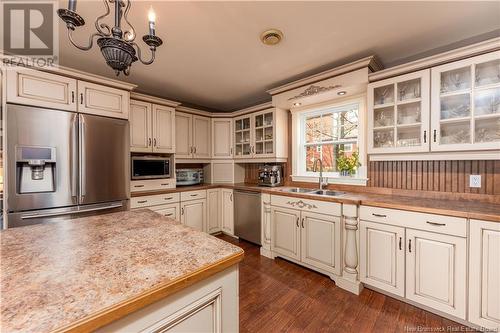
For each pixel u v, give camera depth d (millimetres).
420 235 1723
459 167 1993
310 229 2408
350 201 2070
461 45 2020
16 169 1879
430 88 1898
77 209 2172
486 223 1461
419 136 2043
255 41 2000
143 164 3012
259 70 2631
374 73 2164
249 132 3727
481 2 1522
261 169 3594
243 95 3615
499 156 1654
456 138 1888
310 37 1941
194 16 1649
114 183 2443
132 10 1565
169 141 3303
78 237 1084
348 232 2090
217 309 858
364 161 2586
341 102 2762
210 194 3625
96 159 2303
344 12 1624
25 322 509
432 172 2129
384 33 1894
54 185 2047
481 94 1756
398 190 2332
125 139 2557
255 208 3176
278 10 1598
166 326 708
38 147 1962
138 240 1044
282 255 2715
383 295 1993
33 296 608
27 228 1225
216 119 3986
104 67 2529
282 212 2699
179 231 1183
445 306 1631
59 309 558
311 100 2867
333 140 2963
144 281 688
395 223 1841
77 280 690
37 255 876
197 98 3793
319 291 2080
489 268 1458
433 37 1961
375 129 2240
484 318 1482
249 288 2139
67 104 2172
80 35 1878
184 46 2078
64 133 2100
